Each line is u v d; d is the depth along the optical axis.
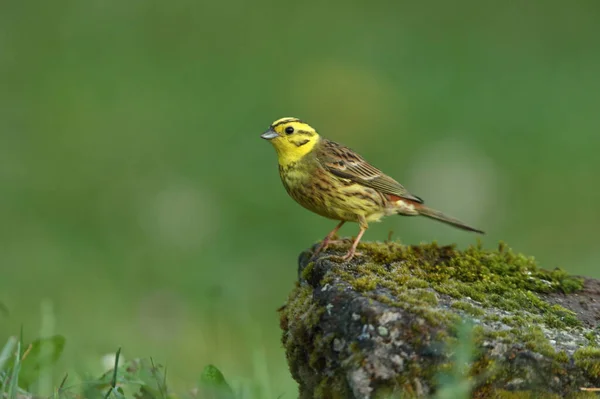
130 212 15.19
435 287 6.48
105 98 18.00
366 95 17.86
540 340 5.88
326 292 6.21
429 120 17.64
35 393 7.13
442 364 5.73
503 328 5.97
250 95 18.22
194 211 15.02
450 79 18.94
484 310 6.28
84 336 10.78
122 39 19.66
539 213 15.54
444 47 20.00
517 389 5.81
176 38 19.81
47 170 16.05
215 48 19.62
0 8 19.75
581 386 5.84
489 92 18.61
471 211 15.25
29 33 19.47
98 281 13.14
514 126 17.52
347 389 5.93
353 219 8.89
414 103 18.09
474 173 15.98
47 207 15.11
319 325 6.11
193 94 18.25
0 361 6.68
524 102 18.23
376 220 9.09
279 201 15.30
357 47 19.88
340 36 20.19
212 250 14.22
